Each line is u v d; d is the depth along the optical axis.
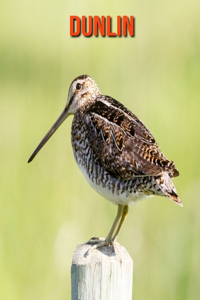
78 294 6.21
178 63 14.59
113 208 11.38
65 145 12.76
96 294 6.20
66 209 11.45
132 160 7.57
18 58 16.31
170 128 12.89
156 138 12.73
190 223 11.26
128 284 6.24
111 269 6.19
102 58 14.20
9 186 11.91
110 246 7.40
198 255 11.01
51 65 16.03
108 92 13.60
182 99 13.57
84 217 11.27
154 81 13.99
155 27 14.90
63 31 16.84
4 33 17.12
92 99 8.98
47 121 13.53
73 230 10.98
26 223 11.38
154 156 7.48
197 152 12.65
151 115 13.02
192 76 14.31
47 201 11.60
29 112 13.84
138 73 14.14
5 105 14.05
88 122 8.26
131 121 7.92
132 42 14.52
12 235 11.17
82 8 15.38
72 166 12.17
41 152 12.66
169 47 14.70
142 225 11.27
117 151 7.71
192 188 11.91
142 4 15.29
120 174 7.71
